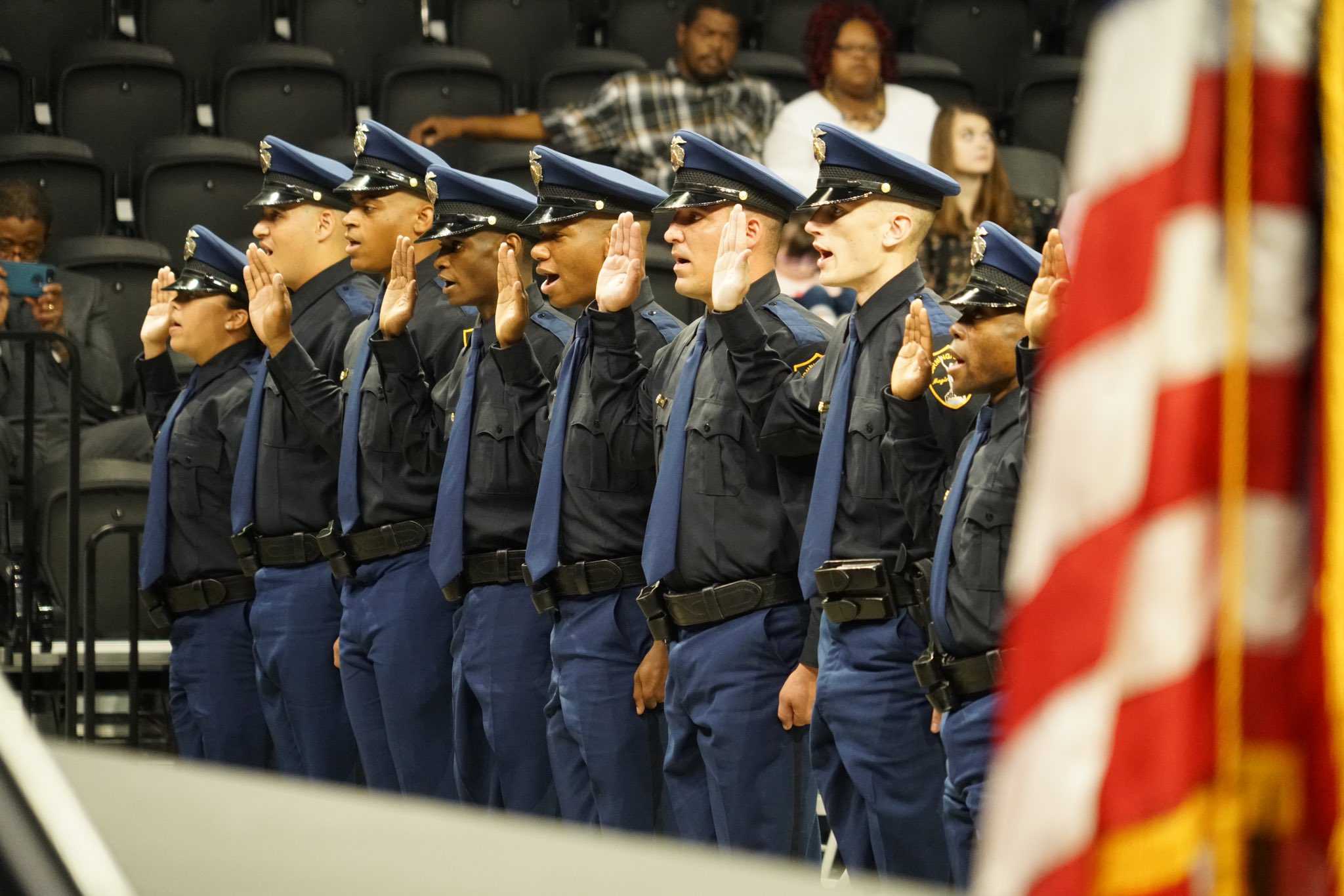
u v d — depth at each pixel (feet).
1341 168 12.74
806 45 77.82
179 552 58.90
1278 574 13.66
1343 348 12.76
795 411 41.24
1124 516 12.89
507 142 85.25
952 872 39.47
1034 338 34.12
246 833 14.19
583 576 46.26
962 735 36.27
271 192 57.31
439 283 54.49
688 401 43.88
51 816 9.22
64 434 73.72
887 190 40.86
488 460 49.14
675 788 44.39
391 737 52.42
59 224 88.33
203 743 59.21
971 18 99.40
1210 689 13.23
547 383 48.96
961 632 36.22
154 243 85.20
